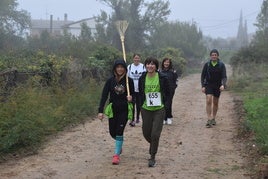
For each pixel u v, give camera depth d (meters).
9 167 7.84
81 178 7.24
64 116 12.09
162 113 8.00
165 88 8.07
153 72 8.05
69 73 15.30
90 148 9.41
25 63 13.77
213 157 8.65
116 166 7.98
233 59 35.44
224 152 9.05
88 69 17.98
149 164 7.93
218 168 7.84
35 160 8.34
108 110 8.20
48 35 40.03
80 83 15.82
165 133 11.13
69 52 21.22
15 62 13.58
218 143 9.92
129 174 7.46
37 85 12.41
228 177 7.29
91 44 23.94
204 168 7.85
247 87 23.98
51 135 10.57
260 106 13.81
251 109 13.63
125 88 8.20
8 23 49.34
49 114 11.23
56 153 8.91
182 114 14.77
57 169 7.76
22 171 7.59
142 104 8.14
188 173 7.54
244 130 10.95
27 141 9.28
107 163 8.19
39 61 14.25
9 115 9.47
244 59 34.16
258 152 8.69
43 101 11.62
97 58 21.36
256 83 25.05
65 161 8.31
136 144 9.83
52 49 25.62
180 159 8.51
